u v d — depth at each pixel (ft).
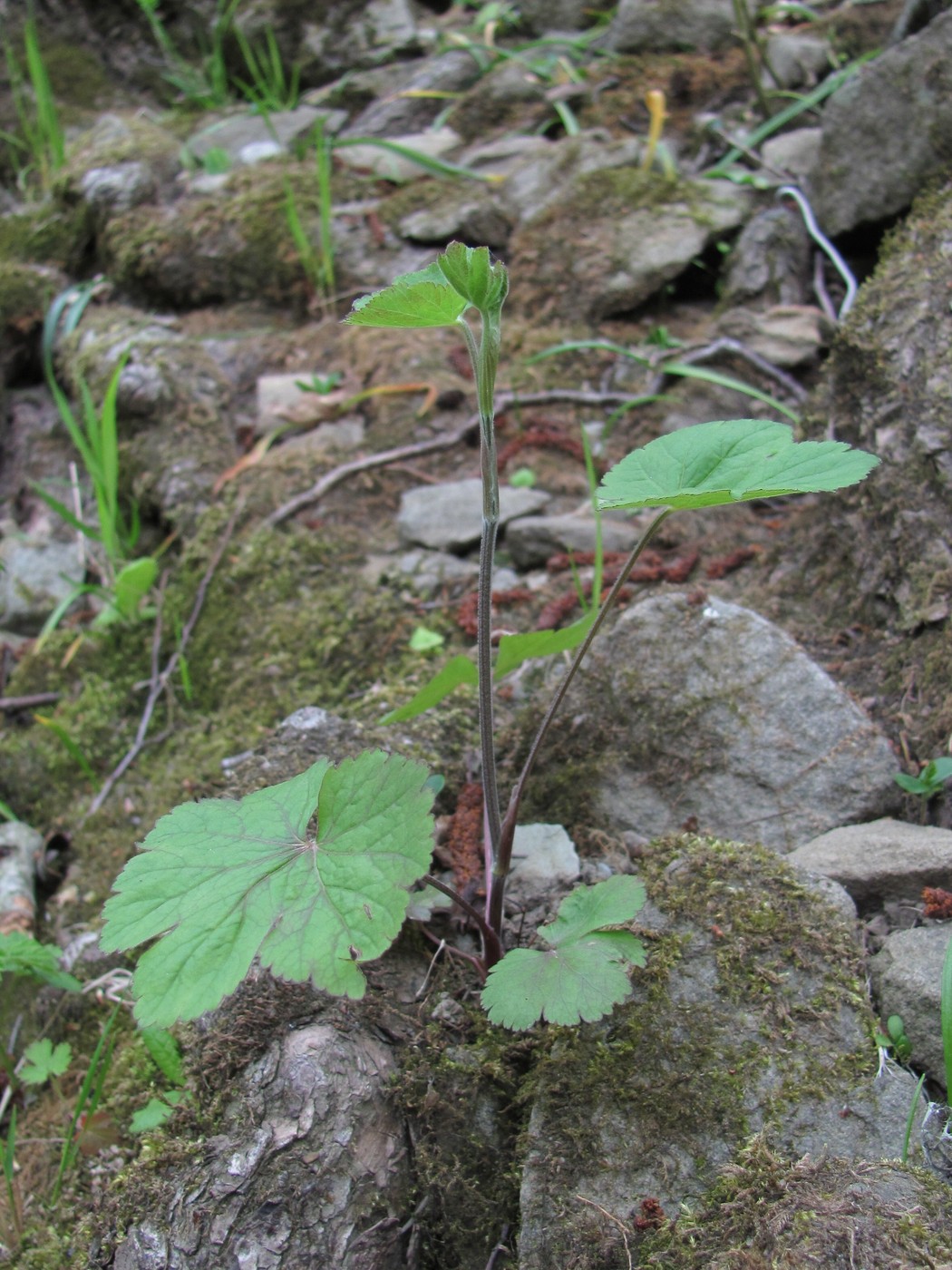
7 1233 1.19
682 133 2.61
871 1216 0.87
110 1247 1.02
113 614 1.96
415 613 1.79
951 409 1.47
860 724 1.31
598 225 2.35
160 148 2.88
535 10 3.18
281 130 2.98
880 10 2.70
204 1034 1.13
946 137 1.90
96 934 1.52
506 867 1.10
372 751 0.99
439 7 3.51
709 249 2.29
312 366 2.31
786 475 0.96
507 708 1.53
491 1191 1.04
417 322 0.95
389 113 2.98
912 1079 0.99
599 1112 1.00
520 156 2.65
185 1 3.44
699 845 1.15
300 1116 1.02
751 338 2.08
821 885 1.12
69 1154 1.24
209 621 1.89
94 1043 1.41
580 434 2.05
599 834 1.32
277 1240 0.97
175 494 2.10
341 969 0.87
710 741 1.35
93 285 2.63
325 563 1.89
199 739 1.74
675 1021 1.03
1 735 1.87
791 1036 1.02
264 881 0.94
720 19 2.79
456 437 2.07
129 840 1.65
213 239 2.57
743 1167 0.93
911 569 1.46
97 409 2.28
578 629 1.17
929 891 1.15
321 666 1.75
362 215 2.59
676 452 1.05
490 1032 1.11
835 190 2.11
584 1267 0.93
